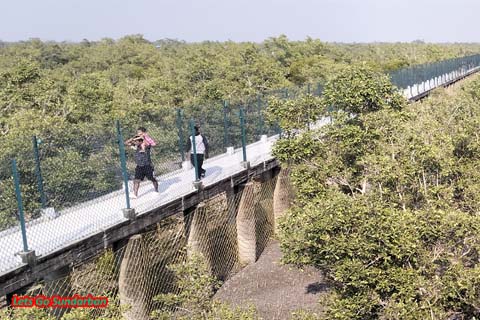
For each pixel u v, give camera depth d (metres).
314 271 16.39
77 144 12.94
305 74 59.62
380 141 13.09
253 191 18.20
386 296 8.63
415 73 43.69
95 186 13.35
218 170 18.00
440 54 90.75
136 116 16.42
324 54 84.00
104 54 85.06
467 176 12.10
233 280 16.58
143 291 12.97
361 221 8.45
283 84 48.38
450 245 8.65
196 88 42.34
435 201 9.92
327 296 10.48
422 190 10.63
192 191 15.22
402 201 10.48
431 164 11.23
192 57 61.16
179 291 14.69
